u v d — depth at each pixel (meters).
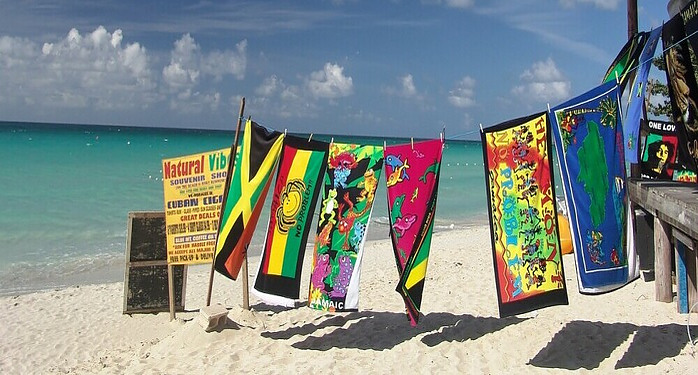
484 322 8.55
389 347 7.76
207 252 9.07
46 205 21.06
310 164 7.95
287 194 7.99
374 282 11.79
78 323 9.73
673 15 6.40
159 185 27.39
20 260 14.34
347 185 7.81
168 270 9.47
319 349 7.80
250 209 8.26
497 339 7.85
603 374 6.64
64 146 52.22
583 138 6.73
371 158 7.73
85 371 7.57
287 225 7.98
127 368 7.51
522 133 6.82
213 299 11.08
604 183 6.78
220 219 8.55
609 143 6.82
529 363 7.07
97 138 72.75
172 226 9.30
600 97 6.82
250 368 7.24
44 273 13.33
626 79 8.09
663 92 13.94
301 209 7.95
